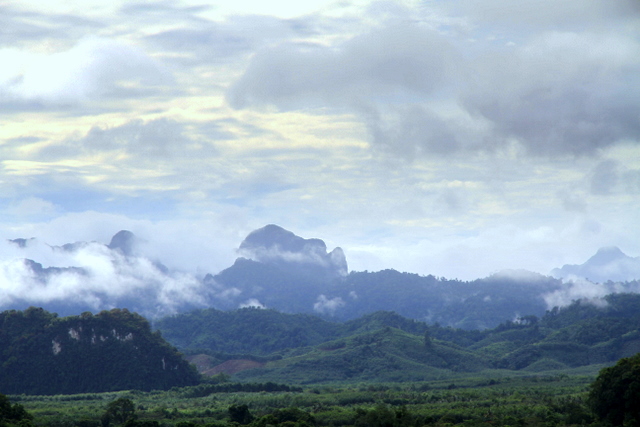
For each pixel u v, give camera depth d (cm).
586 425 18025
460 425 19488
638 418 16788
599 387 18038
